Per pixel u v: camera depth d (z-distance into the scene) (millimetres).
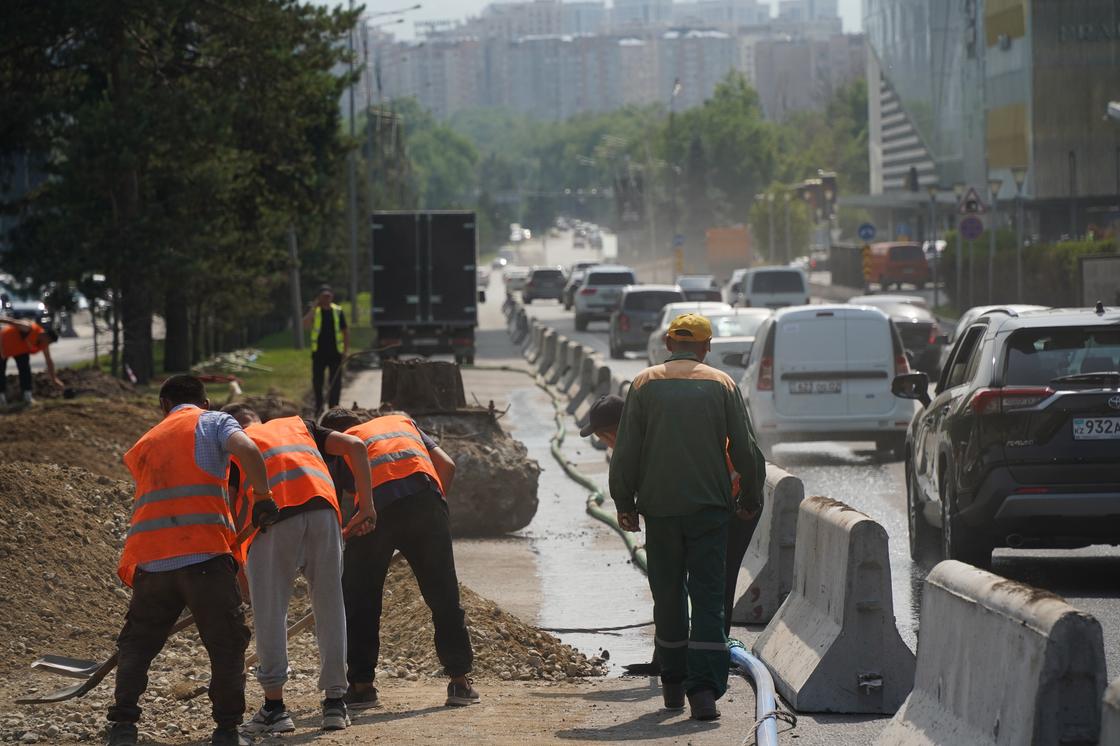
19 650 13945
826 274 179375
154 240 48750
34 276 48344
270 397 33719
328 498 11883
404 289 63781
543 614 17406
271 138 56188
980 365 17875
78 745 11031
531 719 11844
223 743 11008
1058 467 17078
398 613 16141
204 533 10930
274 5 53125
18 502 16781
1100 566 19172
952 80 138625
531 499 23562
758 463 11812
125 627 11078
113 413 29969
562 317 115750
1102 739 7125
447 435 24062
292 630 12602
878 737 10281
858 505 25297
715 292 84500
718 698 11844
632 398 11844
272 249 60188
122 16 48406
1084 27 116000
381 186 126500
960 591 8969
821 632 12086
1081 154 116312
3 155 50125
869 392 30844
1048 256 74375
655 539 11789
